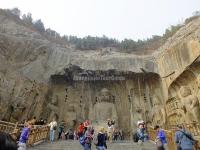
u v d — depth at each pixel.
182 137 10.13
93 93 30.30
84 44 36.62
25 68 26.02
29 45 27.23
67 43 36.81
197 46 22.19
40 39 29.42
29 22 37.19
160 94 28.22
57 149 14.96
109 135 21.31
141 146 15.62
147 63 28.64
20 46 26.66
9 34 28.06
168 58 26.44
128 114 29.12
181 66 24.16
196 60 22.12
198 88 22.17
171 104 26.33
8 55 25.56
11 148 3.44
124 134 28.03
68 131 25.75
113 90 30.38
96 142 12.30
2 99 22.25
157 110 27.42
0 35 25.55
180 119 24.56
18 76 24.84
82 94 29.98
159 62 28.17
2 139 3.40
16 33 28.78
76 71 28.73
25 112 24.25
